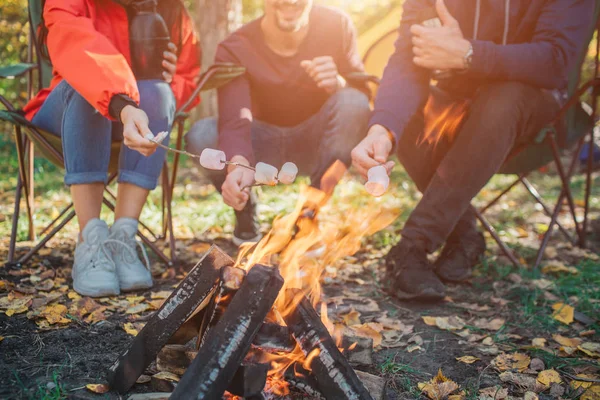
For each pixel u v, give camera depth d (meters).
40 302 2.00
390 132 2.09
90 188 2.19
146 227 3.06
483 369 1.72
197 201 4.37
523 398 1.54
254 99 2.73
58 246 2.87
